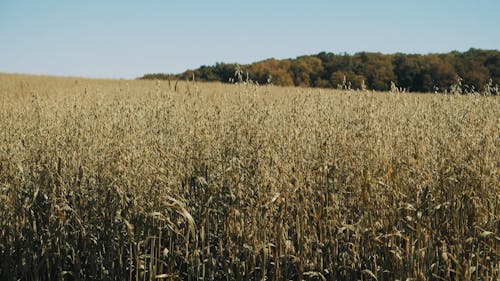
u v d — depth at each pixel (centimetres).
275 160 518
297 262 453
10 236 461
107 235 466
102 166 535
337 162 556
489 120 665
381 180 507
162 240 488
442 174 487
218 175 505
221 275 466
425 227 440
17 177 506
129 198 481
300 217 486
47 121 707
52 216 459
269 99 804
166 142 590
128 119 663
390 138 622
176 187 491
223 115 666
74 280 466
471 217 462
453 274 444
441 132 640
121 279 448
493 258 436
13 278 456
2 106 1017
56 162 548
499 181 494
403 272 421
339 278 466
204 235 469
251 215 459
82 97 950
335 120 702
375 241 445
